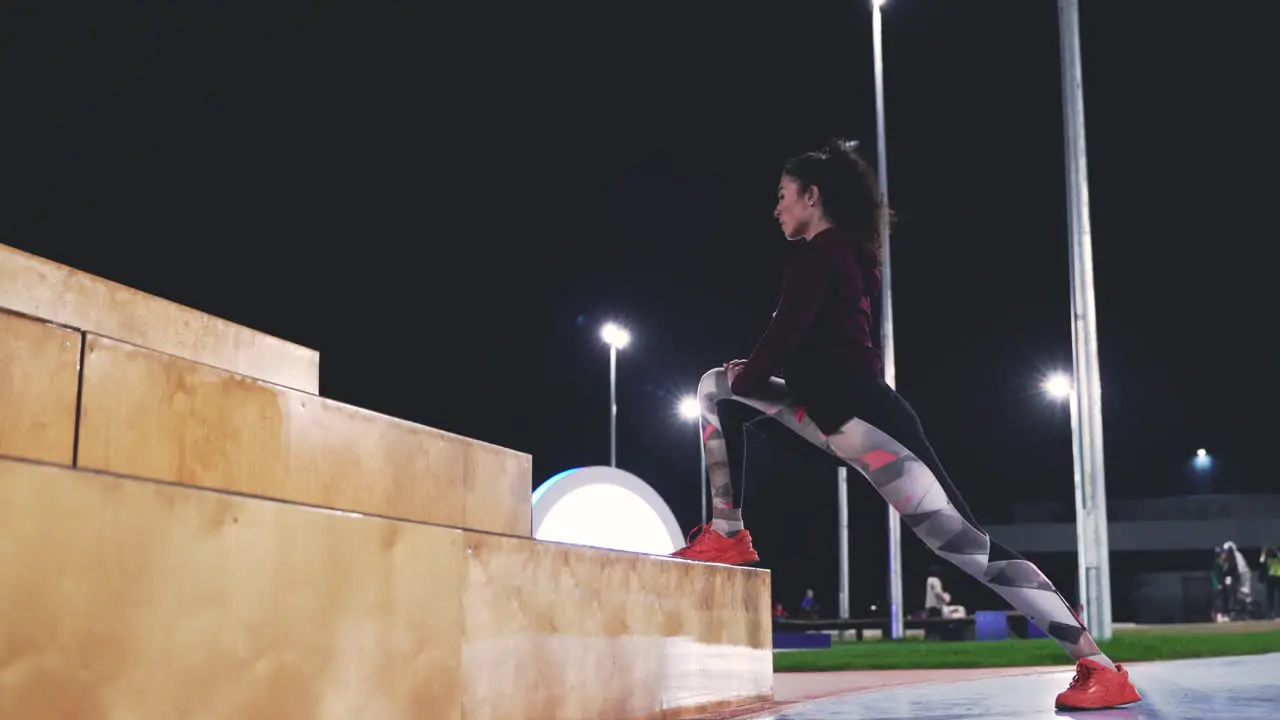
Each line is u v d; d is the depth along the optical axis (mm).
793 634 16234
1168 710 3271
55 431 1702
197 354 3127
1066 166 12609
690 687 3461
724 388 3842
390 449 2420
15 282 2633
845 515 27172
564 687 2807
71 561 1593
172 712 1726
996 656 8531
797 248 3434
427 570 2322
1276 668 5438
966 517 3336
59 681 1563
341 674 2070
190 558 1779
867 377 3328
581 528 8711
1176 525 41125
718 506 3916
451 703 2371
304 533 2008
